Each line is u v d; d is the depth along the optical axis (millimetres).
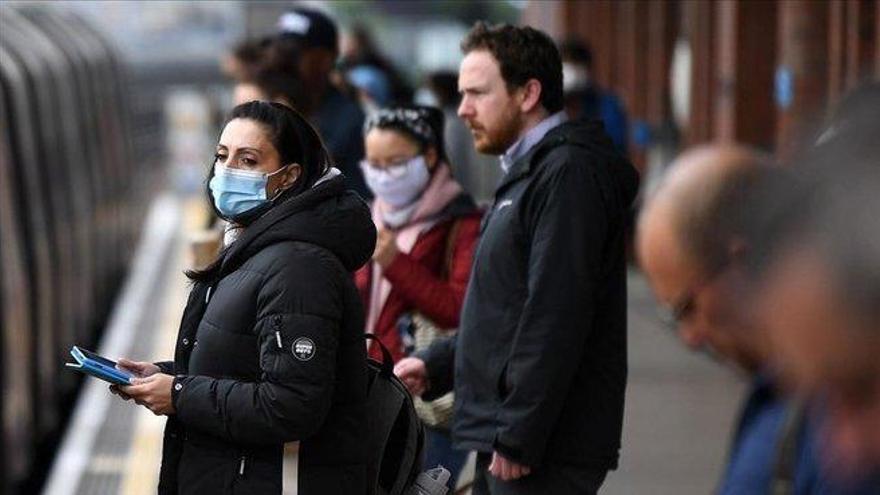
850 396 4637
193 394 9812
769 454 5613
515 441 11109
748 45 31531
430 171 13984
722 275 5980
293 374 9617
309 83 17594
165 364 10523
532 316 11062
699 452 22500
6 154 25938
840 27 25797
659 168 40281
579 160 11219
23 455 25641
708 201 6000
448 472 11016
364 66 31609
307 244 9781
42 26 40031
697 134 37156
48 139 31688
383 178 13891
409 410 10742
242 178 10078
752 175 5988
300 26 17641
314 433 9852
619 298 11633
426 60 101375
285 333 9633
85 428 25500
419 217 13977
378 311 13844
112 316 42812
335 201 9930
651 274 6223
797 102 26984
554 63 11844
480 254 11586
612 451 11672
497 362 11414
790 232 4613
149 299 40469
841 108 5484
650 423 24344
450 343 12906
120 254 48781
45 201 30234
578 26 61406
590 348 11555
